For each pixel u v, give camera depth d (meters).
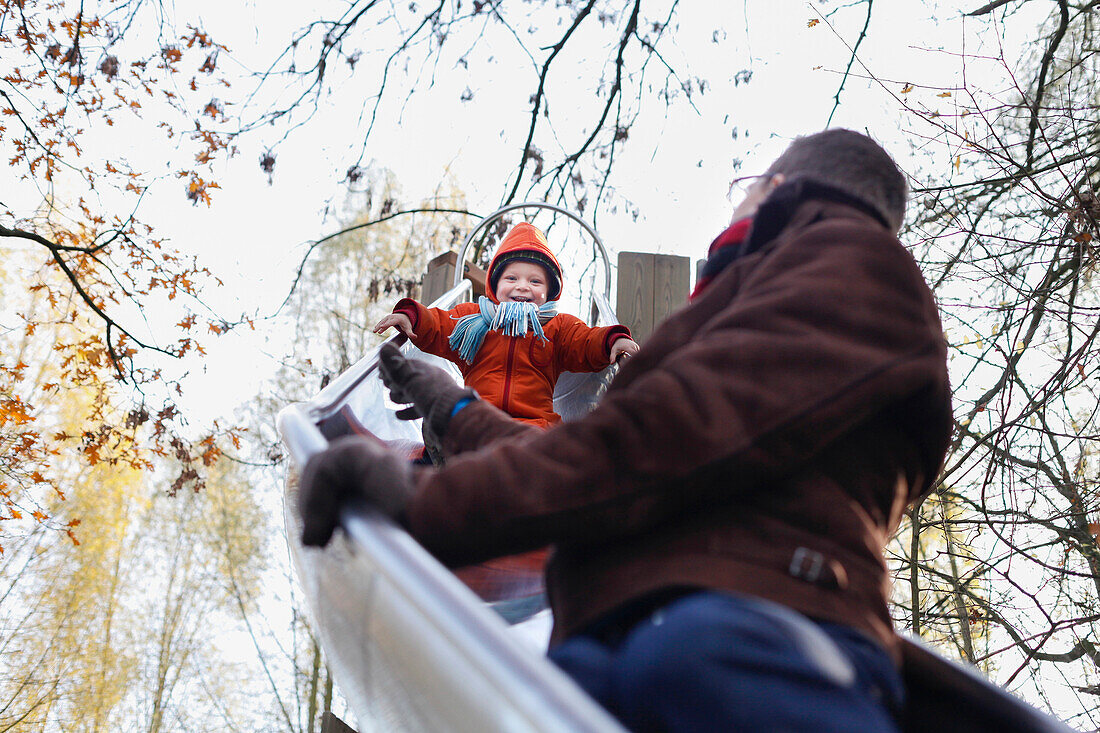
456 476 0.87
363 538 0.89
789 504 0.87
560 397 3.59
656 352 1.02
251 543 18.12
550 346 3.39
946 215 4.93
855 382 0.86
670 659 0.76
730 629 0.76
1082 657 5.07
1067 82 5.34
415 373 1.26
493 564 1.98
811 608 0.81
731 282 1.05
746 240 1.12
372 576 0.95
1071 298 4.80
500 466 0.86
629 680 0.80
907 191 1.22
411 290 9.37
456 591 0.79
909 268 0.98
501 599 1.91
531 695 0.64
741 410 0.84
